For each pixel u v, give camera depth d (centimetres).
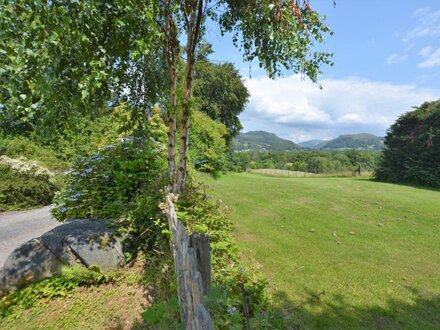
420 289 374
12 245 570
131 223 423
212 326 124
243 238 547
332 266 435
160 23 427
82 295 339
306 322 302
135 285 354
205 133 1480
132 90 536
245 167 2703
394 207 807
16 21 233
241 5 422
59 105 304
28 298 326
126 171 548
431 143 1502
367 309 329
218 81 2195
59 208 509
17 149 1185
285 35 380
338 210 770
